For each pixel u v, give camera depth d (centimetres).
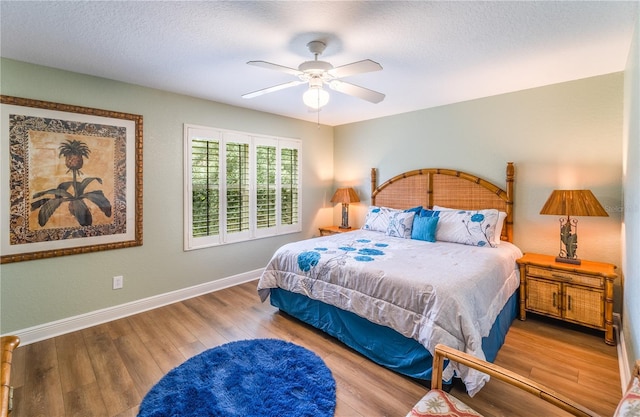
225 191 378
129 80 289
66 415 172
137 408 177
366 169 469
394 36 204
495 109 338
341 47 220
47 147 254
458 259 257
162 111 321
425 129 399
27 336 249
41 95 250
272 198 430
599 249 279
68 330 269
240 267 399
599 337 256
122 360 224
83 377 204
